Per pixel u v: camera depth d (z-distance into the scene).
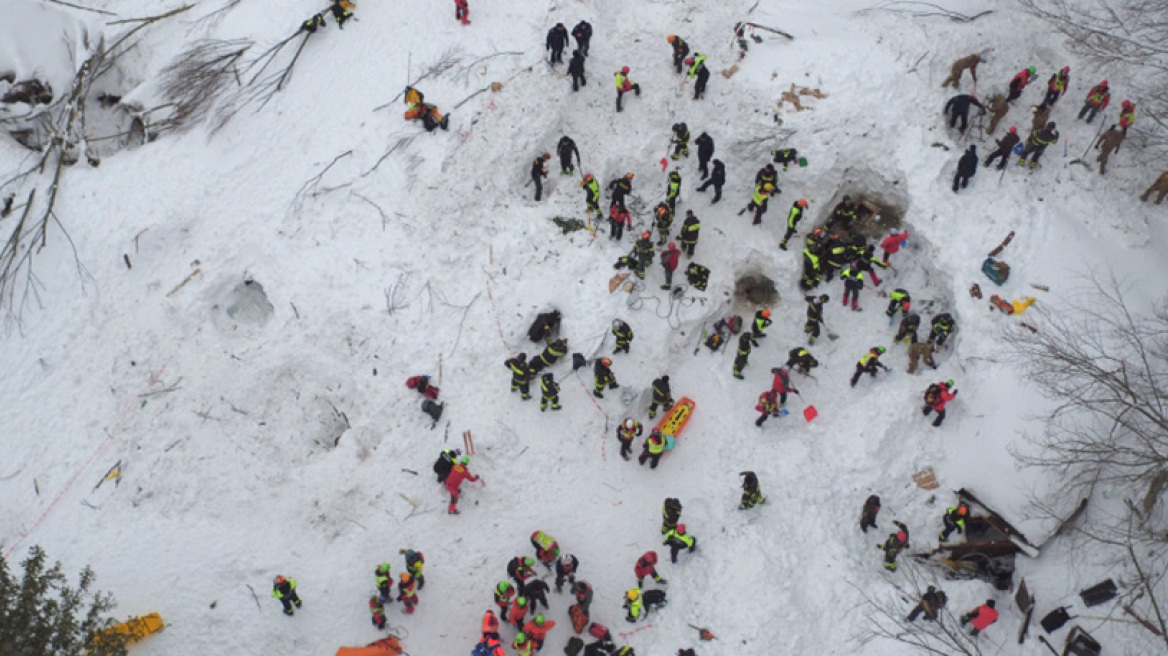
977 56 24.00
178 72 24.56
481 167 23.20
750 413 22.41
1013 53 25.17
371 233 22.50
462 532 19.94
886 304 23.83
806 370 22.50
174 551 19.23
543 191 23.88
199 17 25.91
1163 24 24.06
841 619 19.11
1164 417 19.03
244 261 22.52
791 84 24.91
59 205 23.38
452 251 22.36
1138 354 20.83
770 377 23.05
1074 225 22.94
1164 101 23.44
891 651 18.52
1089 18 25.78
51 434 20.80
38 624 14.81
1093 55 24.83
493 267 22.34
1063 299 21.75
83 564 19.03
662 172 24.55
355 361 21.42
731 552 19.98
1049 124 22.75
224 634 18.41
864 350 23.30
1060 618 18.58
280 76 24.41
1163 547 19.12
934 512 20.69
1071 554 19.41
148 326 21.88
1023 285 22.14
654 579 19.59
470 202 22.86
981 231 22.84
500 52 24.81
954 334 22.67
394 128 23.56
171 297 22.09
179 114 24.19
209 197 23.11
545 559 19.23
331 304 21.89
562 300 22.16
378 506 19.98
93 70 25.25
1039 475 20.12
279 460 20.56
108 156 24.64
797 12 26.28
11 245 22.69
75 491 20.03
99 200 23.28
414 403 20.95
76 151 24.34
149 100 24.73
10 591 15.02
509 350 21.59
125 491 19.95
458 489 19.78
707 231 24.33
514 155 23.55
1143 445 19.59
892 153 23.91
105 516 19.67
